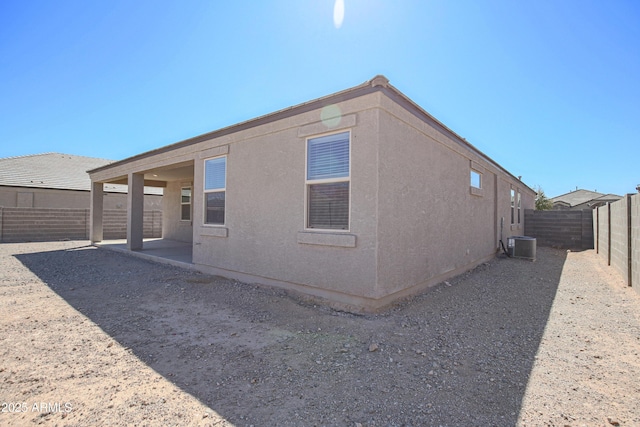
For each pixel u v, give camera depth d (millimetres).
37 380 3125
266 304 5594
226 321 4840
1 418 2523
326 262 5512
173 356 3684
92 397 2836
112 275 8195
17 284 7270
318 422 2500
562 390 2998
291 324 4672
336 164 5461
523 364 3541
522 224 16922
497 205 11617
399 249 5496
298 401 2789
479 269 9117
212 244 7949
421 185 6234
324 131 5527
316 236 5570
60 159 27094
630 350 3961
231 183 7406
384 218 5059
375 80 4867
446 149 7352
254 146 6871
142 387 3014
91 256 11297
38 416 2555
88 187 22969
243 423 2490
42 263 9930
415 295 6105
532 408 2697
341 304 5375
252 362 3527
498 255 11945
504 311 5496
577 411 2662
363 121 5055
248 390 2967
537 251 14750
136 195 11812
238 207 7219
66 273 8461
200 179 8398
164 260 9695
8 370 3328
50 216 17938
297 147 6004
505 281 7844
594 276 8789
